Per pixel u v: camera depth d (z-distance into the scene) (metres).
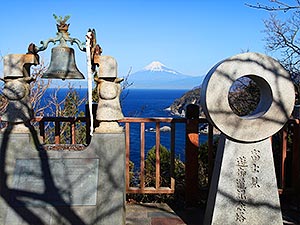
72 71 3.40
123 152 3.36
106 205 3.26
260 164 3.28
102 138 3.35
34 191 3.28
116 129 3.41
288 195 4.30
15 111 3.35
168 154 5.50
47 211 3.23
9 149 3.35
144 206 4.20
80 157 3.36
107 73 3.27
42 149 3.49
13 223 3.21
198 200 4.23
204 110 3.24
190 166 4.13
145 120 4.09
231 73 3.14
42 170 3.33
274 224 3.31
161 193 4.26
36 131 3.70
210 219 3.32
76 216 3.23
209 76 3.17
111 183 3.31
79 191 3.28
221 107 3.14
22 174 3.32
